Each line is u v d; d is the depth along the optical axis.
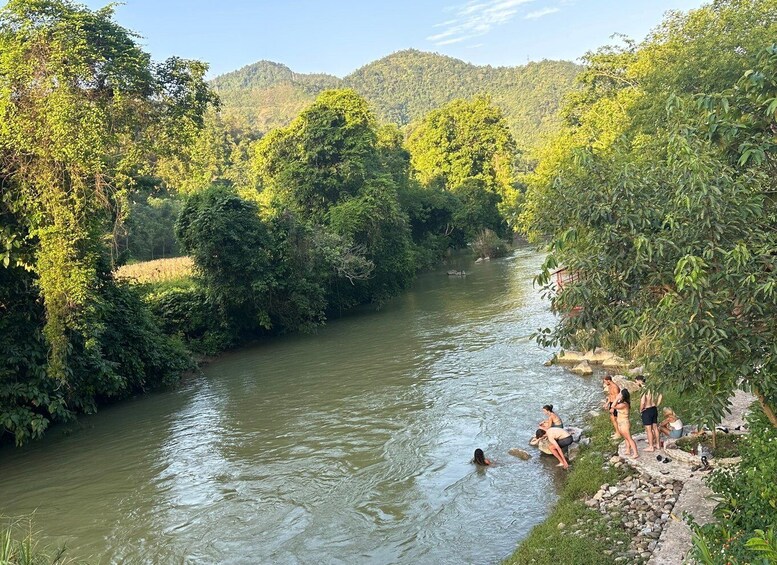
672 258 5.87
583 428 13.96
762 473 6.27
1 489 13.66
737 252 5.06
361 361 23.27
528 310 30.47
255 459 14.17
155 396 21.53
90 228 17.03
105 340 20.61
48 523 11.69
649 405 11.32
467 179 73.06
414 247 55.53
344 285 37.38
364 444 14.38
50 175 15.73
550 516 10.00
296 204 38.88
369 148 41.75
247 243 29.20
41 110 15.20
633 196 6.20
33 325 17.42
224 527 10.91
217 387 21.86
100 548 10.52
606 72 43.84
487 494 11.26
